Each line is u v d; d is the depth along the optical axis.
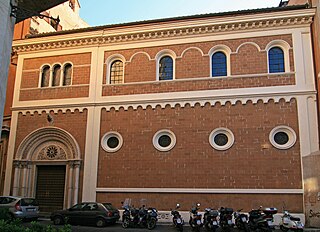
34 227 7.00
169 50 22.05
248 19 20.84
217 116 20.34
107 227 17.75
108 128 21.86
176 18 22.17
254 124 19.75
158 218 19.69
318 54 19.23
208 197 19.42
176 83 21.41
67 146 22.47
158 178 20.34
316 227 17.14
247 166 19.31
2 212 10.03
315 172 17.70
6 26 11.02
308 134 19.00
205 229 17.42
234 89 20.42
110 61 23.03
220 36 21.42
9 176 22.67
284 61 20.45
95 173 21.34
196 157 20.08
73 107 22.69
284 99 19.75
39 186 22.66
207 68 21.17
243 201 18.95
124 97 22.00
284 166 18.89
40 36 24.31
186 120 20.72
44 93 23.56
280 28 20.70
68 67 23.84
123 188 20.72
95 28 23.36
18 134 23.36
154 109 21.38
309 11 20.14
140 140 21.16
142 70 22.20
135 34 22.58
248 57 20.75
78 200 21.25
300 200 18.36
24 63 24.61
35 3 14.03
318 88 19.28
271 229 14.97
